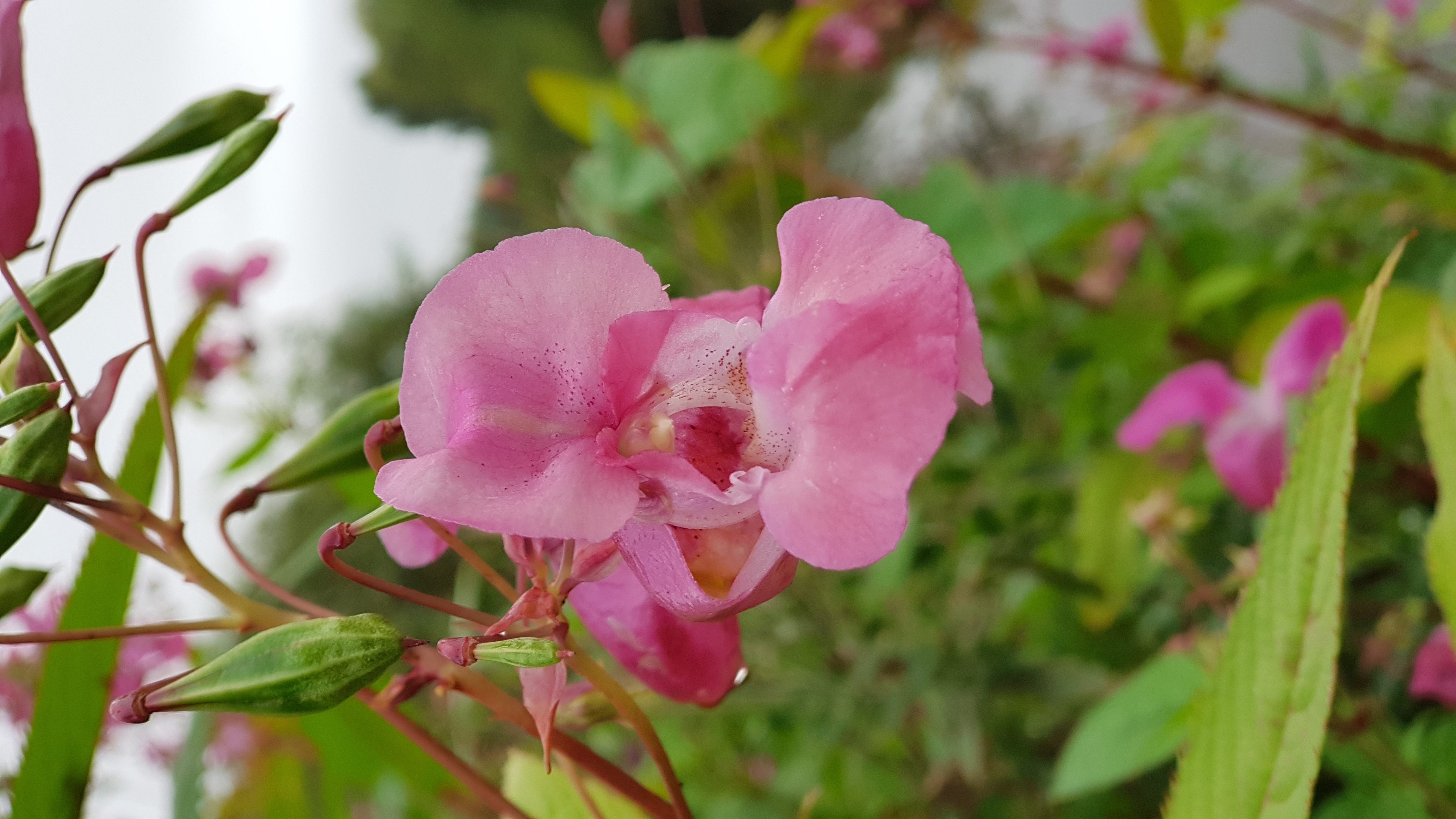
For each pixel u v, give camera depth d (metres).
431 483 0.06
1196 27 0.24
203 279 0.33
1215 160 0.37
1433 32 0.25
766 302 0.08
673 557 0.07
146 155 0.10
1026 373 0.28
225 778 0.23
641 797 0.09
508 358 0.07
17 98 0.09
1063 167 0.39
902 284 0.06
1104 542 0.22
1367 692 0.18
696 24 0.38
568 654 0.07
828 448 0.06
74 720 0.11
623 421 0.07
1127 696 0.15
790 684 0.23
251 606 0.09
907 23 0.32
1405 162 0.27
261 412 0.30
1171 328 0.24
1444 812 0.13
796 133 0.36
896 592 0.24
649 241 0.28
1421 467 0.19
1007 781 0.21
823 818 0.22
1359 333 0.08
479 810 0.14
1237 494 0.19
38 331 0.08
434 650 0.08
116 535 0.09
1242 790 0.08
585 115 0.31
